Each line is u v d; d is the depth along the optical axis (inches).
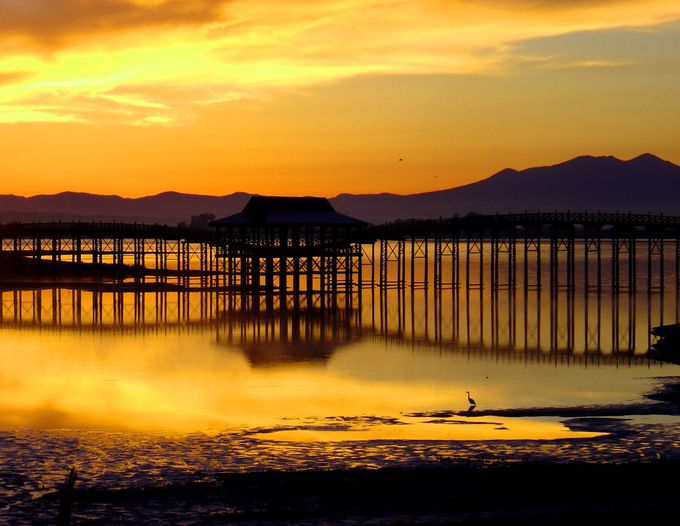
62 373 3316.9
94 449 2169.0
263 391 2960.1
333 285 7450.8
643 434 2326.5
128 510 1759.4
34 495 1838.1
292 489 1873.8
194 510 1760.6
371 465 2036.2
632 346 4146.2
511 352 3937.0
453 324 5088.6
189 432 2356.1
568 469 1990.7
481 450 2161.7
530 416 2566.4
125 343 4212.6
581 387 3043.8
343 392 2945.4
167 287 7800.2
